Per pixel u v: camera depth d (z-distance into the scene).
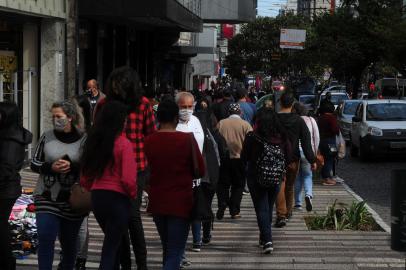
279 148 9.55
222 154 10.59
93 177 6.93
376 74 80.06
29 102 17.89
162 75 43.12
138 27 30.53
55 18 18.12
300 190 13.24
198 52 41.59
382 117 23.00
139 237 7.86
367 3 54.31
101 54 26.89
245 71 67.94
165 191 7.23
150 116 8.00
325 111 16.72
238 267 8.97
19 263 8.73
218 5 39.66
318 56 46.19
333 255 9.64
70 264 7.46
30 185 14.68
